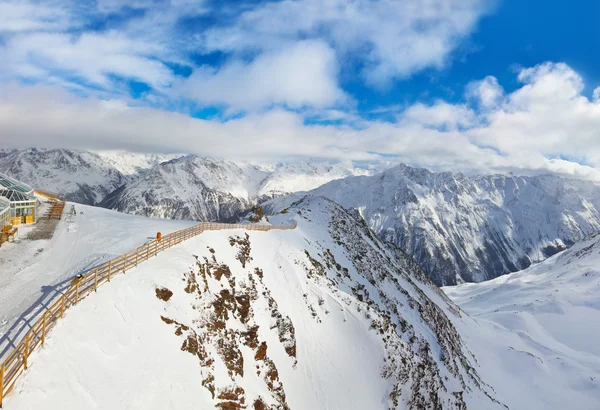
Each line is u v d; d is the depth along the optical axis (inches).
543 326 5457.7
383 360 1758.1
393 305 2613.2
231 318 1291.8
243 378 1127.6
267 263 1897.1
